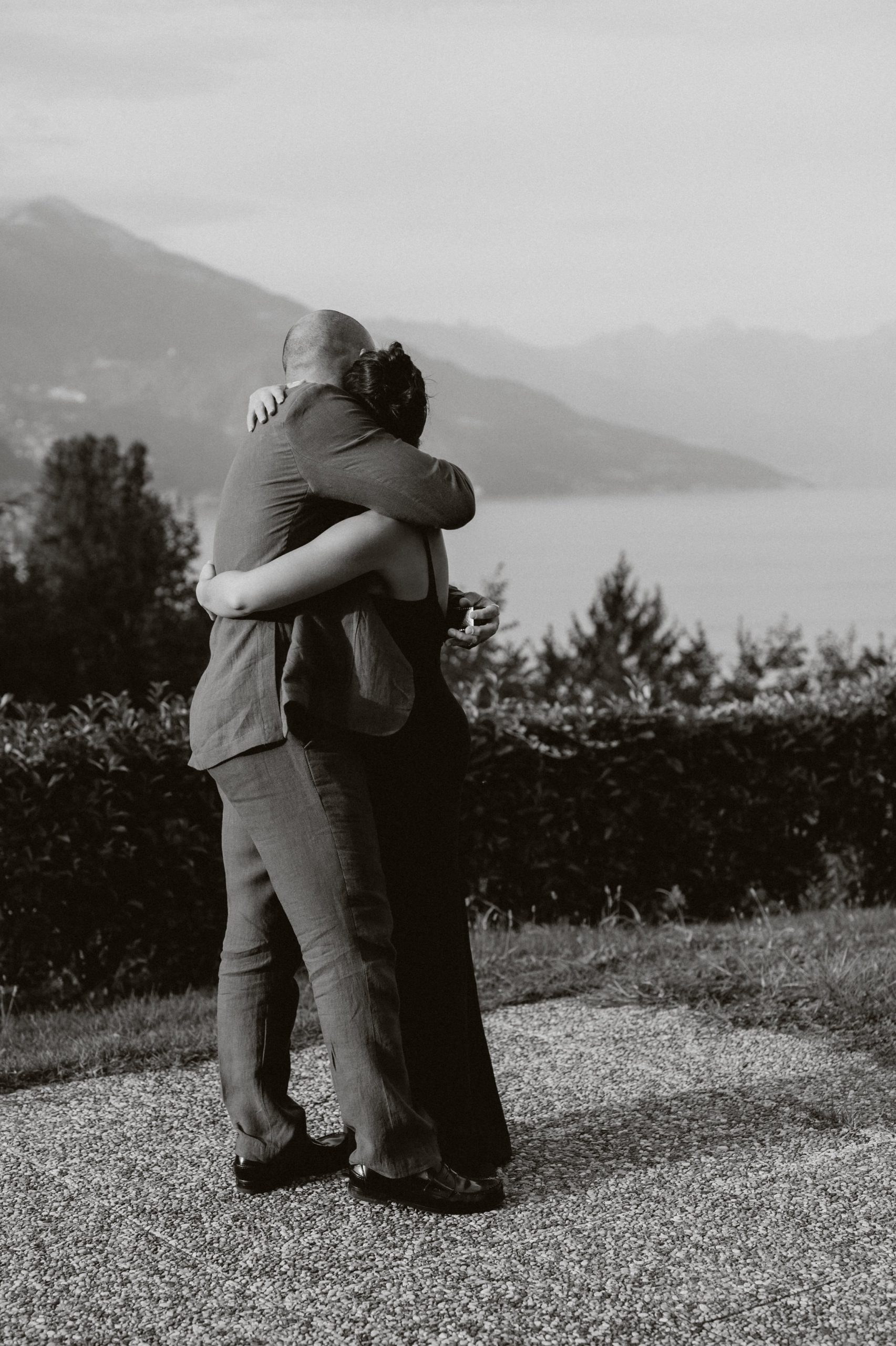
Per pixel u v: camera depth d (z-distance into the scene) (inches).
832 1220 109.3
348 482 109.0
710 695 608.1
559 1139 128.6
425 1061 117.7
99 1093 147.0
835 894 283.3
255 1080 117.7
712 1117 133.1
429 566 114.3
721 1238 106.7
